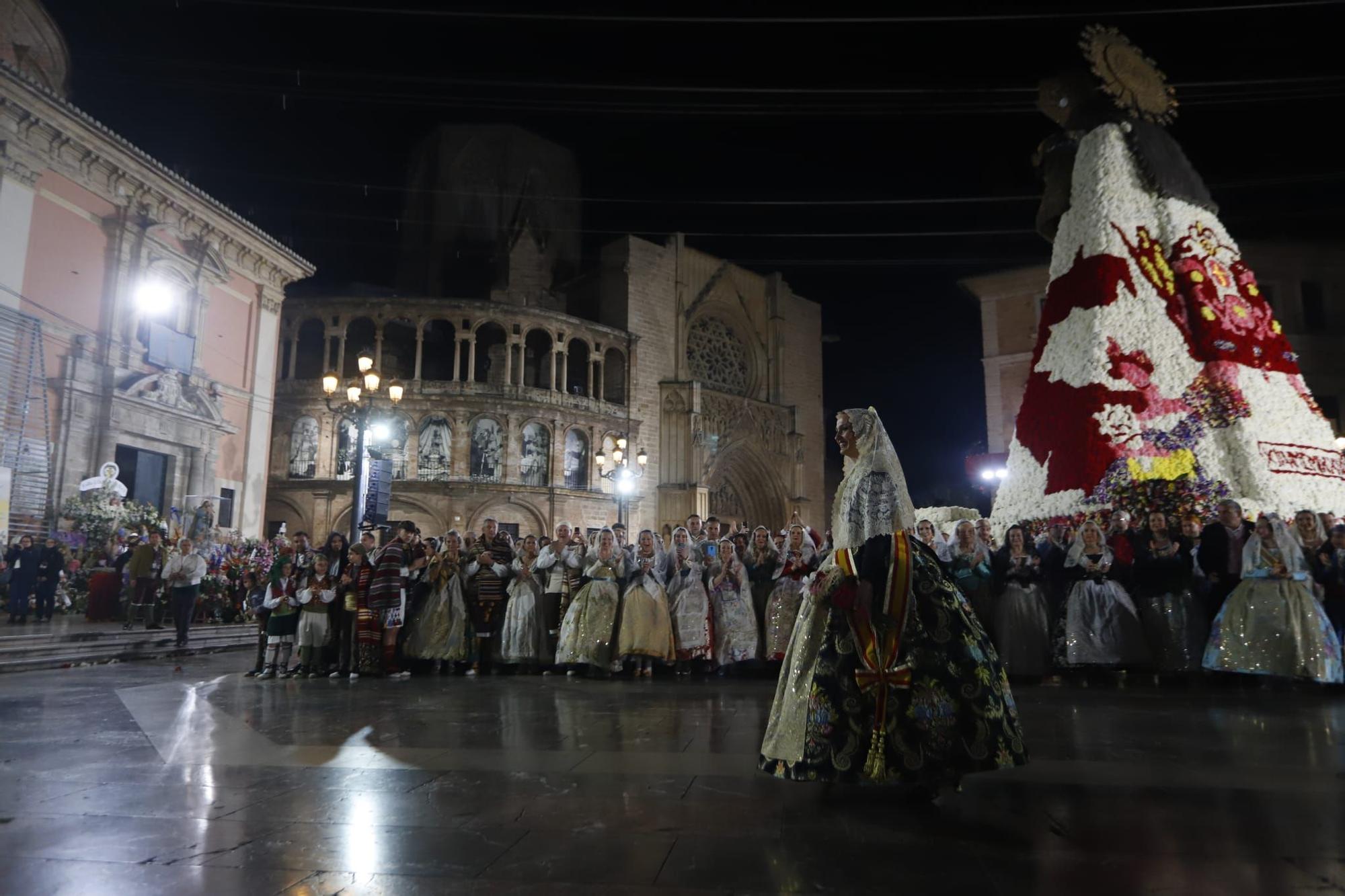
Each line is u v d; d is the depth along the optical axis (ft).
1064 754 15.84
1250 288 47.06
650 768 14.61
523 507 105.70
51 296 63.31
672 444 123.13
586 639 31.45
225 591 58.13
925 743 11.48
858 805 12.01
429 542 37.24
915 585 12.11
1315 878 9.02
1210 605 29.91
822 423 148.36
